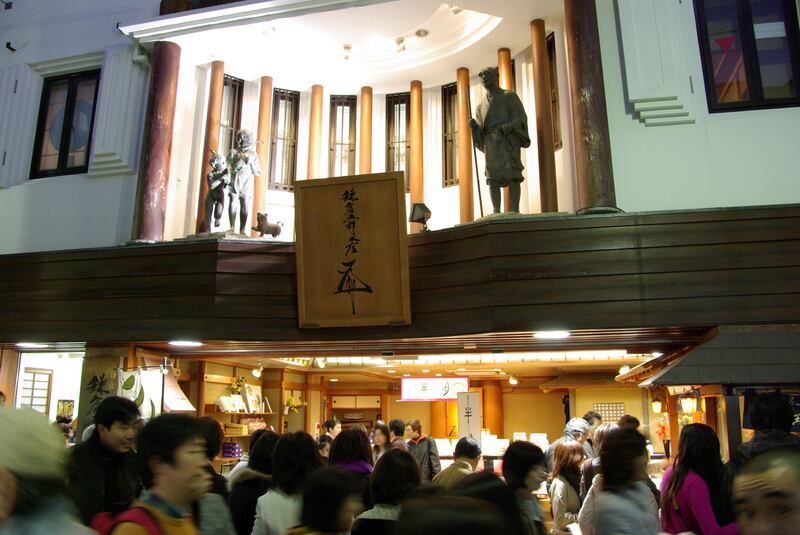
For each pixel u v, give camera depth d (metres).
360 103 11.03
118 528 1.75
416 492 1.58
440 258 7.02
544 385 11.54
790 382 5.52
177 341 7.57
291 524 2.79
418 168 10.49
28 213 9.41
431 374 12.16
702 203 6.90
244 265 7.54
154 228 8.49
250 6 8.65
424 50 10.42
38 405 11.59
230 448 9.62
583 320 6.34
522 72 9.93
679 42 7.28
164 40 9.06
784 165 6.88
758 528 1.43
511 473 2.72
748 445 3.09
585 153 6.95
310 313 7.26
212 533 2.47
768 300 6.12
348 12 9.41
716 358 5.79
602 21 7.48
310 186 7.20
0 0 10.45
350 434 3.80
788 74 7.19
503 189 9.64
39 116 9.96
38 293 8.20
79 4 10.00
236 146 10.57
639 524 2.36
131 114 9.15
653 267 6.35
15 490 1.29
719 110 7.12
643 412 11.34
